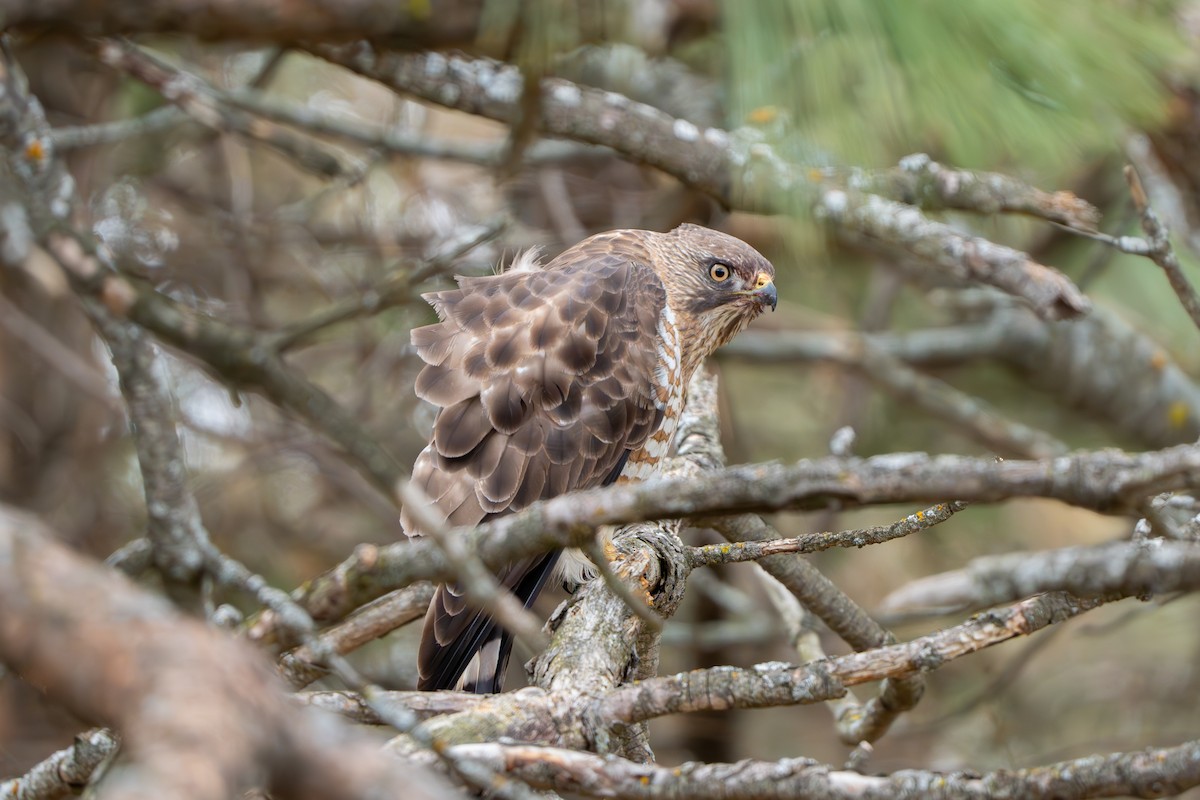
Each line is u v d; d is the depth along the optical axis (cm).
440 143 1306
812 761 514
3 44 845
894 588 1534
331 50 952
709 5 993
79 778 655
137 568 809
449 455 856
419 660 776
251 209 1538
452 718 604
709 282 1087
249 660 344
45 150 848
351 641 857
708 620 1516
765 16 824
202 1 823
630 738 662
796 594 871
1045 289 912
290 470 1546
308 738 341
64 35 865
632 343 944
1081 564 485
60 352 1292
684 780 517
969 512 1567
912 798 500
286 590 1447
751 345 1459
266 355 671
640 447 945
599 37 888
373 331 1420
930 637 590
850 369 1475
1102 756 508
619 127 977
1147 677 1521
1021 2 848
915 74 825
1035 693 1513
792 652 1503
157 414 784
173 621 341
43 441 1464
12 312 1285
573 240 1363
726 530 865
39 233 738
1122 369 1513
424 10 848
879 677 583
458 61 972
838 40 830
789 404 1684
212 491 1383
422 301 1341
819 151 874
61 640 332
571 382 903
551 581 920
